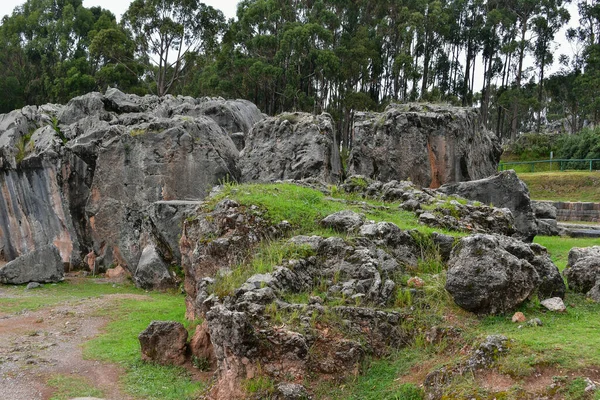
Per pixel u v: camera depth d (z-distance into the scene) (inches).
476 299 334.3
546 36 2240.4
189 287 520.7
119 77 1929.1
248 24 1956.2
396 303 351.9
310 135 847.1
